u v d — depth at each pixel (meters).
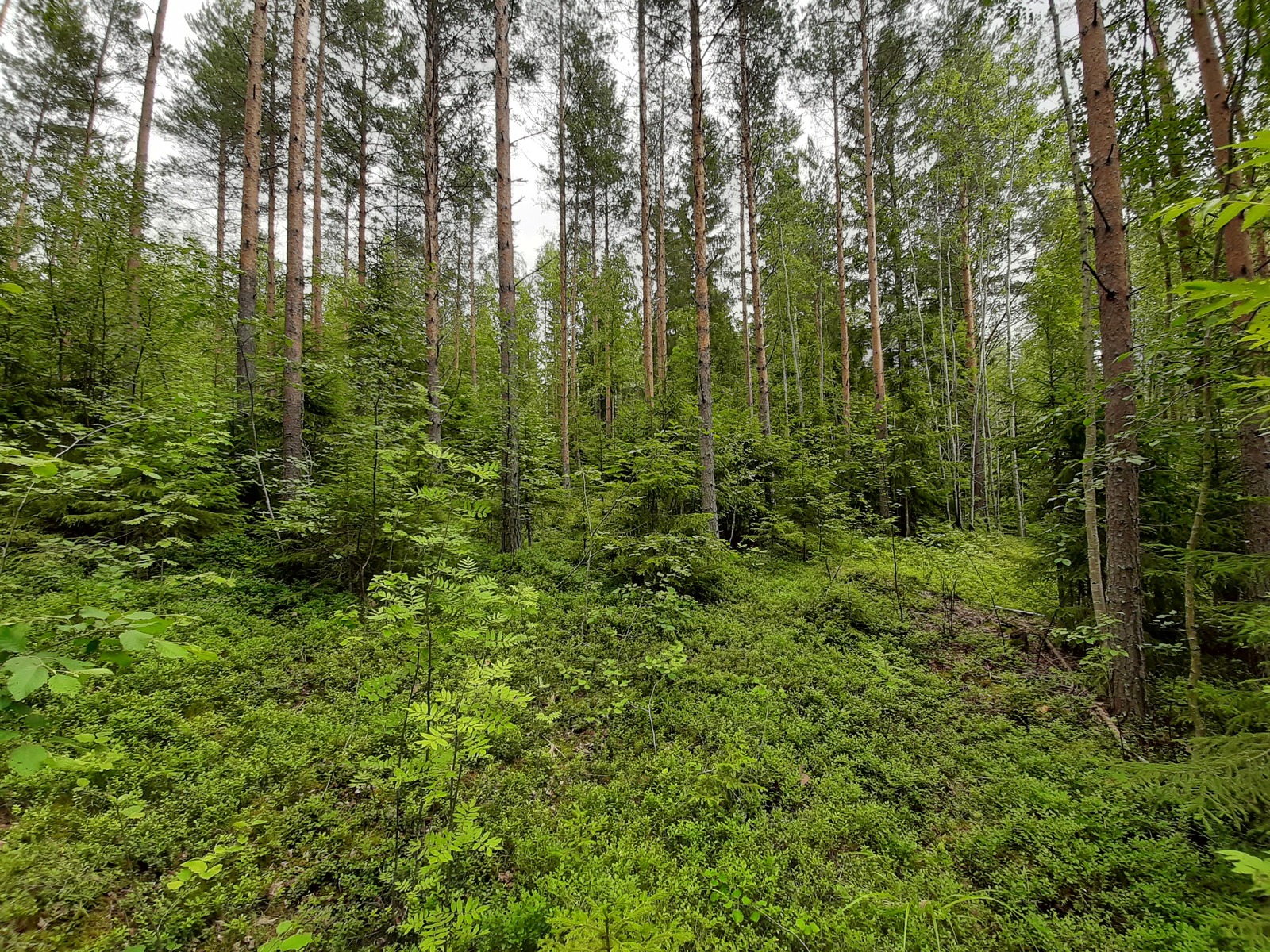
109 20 14.86
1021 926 2.85
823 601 7.31
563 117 15.20
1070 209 7.93
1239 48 4.05
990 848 3.38
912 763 4.25
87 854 2.85
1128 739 4.45
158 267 7.64
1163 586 5.61
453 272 18.34
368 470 6.17
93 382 7.39
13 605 4.38
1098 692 5.11
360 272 10.42
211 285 7.98
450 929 2.49
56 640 1.67
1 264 7.27
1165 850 3.18
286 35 14.63
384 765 3.03
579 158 16.59
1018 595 8.47
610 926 2.23
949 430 14.59
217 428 6.89
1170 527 5.60
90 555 4.86
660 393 10.01
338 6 13.11
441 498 3.71
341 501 6.33
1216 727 4.24
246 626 5.32
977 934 2.83
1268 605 3.66
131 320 7.79
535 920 2.67
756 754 4.27
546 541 9.52
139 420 5.68
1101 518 6.20
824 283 20.69
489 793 3.70
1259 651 4.91
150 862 2.89
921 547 9.09
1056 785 3.90
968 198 14.73
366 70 14.24
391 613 2.99
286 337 7.31
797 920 2.78
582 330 19.64
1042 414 7.11
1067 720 4.80
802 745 4.44
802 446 12.31
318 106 14.21
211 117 15.88
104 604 4.83
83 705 3.83
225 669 4.63
